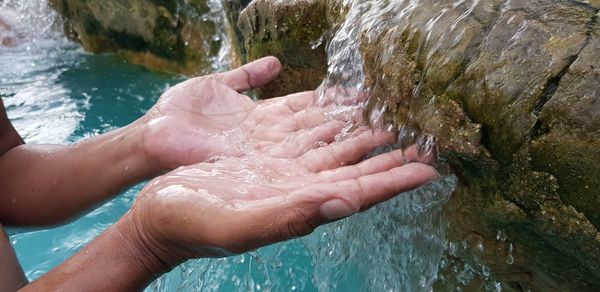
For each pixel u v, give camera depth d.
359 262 0.51
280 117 0.48
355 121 0.44
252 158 0.43
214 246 0.34
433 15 0.39
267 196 0.36
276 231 0.33
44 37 1.09
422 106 0.37
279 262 0.56
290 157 0.43
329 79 0.48
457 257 0.42
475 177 0.37
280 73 0.57
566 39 0.32
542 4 0.35
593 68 0.31
